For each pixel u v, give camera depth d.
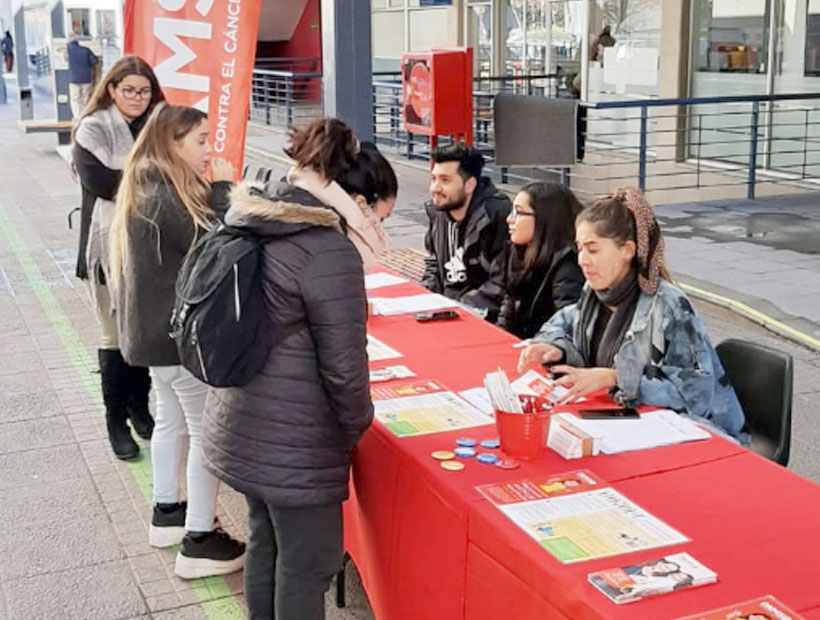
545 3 15.25
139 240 3.31
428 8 18.28
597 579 1.88
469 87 7.98
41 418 5.17
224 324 2.41
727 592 1.87
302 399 2.48
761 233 8.70
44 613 3.37
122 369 4.55
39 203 11.70
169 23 4.94
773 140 10.79
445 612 2.37
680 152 12.55
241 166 5.05
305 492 2.51
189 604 3.43
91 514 4.10
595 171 12.46
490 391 2.53
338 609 3.35
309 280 2.40
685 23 12.18
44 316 7.14
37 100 18.64
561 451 2.51
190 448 3.51
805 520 2.16
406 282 4.59
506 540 2.07
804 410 4.97
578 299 3.65
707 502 2.25
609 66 13.77
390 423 2.73
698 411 2.86
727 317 6.49
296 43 22.78
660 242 2.92
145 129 3.37
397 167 13.32
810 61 10.94
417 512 2.48
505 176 11.23
